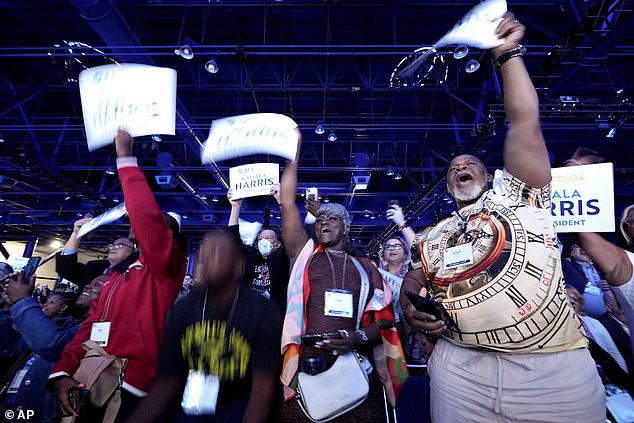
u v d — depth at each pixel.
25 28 7.63
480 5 1.25
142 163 12.63
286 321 1.60
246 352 1.23
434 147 12.42
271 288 1.98
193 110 10.50
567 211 2.04
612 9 5.23
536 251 1.10
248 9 7.25
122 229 17.28
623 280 1.37
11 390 2.03
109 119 1.44
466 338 1.15
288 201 1.89
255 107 10.67
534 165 1.17
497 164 12.48
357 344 1.47
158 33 7.92
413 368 2.56
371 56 8.57
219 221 16.03
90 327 1.67
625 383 1.84
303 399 1.40
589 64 6.14
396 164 12.88
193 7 7.06
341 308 1.56
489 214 1.21
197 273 1.35
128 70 1.46
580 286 2.51
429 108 10.48
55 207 15.70
